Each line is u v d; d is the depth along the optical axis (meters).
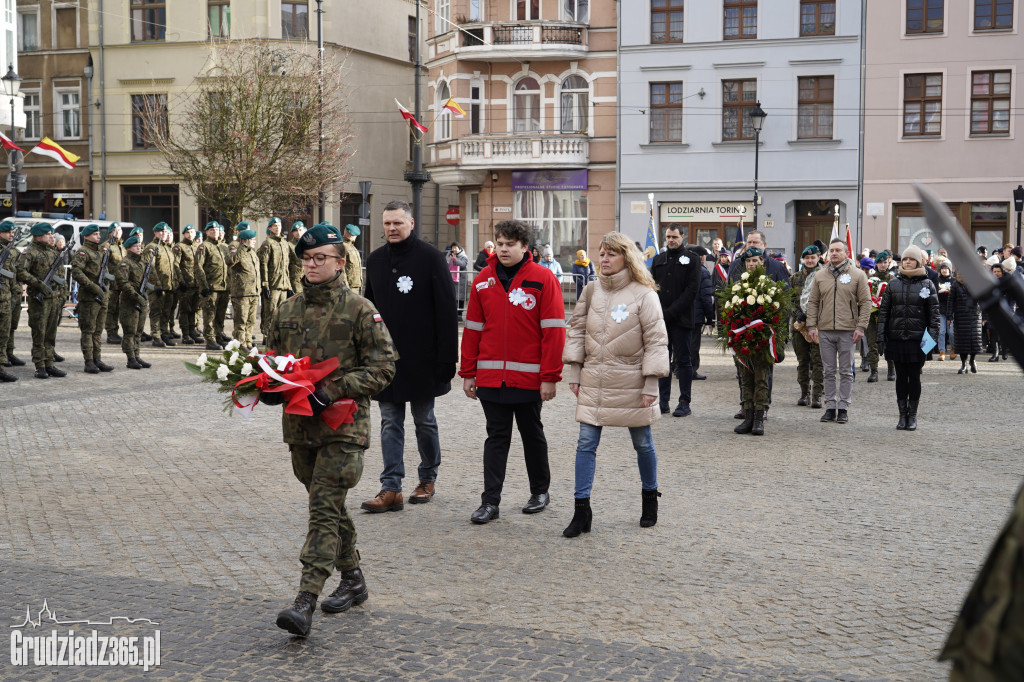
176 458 9.30
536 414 7.34
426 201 42.75
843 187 33.06
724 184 34.00
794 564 6.10
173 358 17.77
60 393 13.42
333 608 5.23
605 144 35.19
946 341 19.91
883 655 4.66
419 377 7.47
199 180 29.19
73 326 24.16
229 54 30.64
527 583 5.74
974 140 32.12
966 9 31.88
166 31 38.41
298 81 29.97
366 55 39.69
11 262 14.51
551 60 35.72
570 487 8.29
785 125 33.34
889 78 32.56
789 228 33.59
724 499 7.82
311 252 5.14
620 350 6.82
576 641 4.84
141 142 39.16
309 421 5.09
